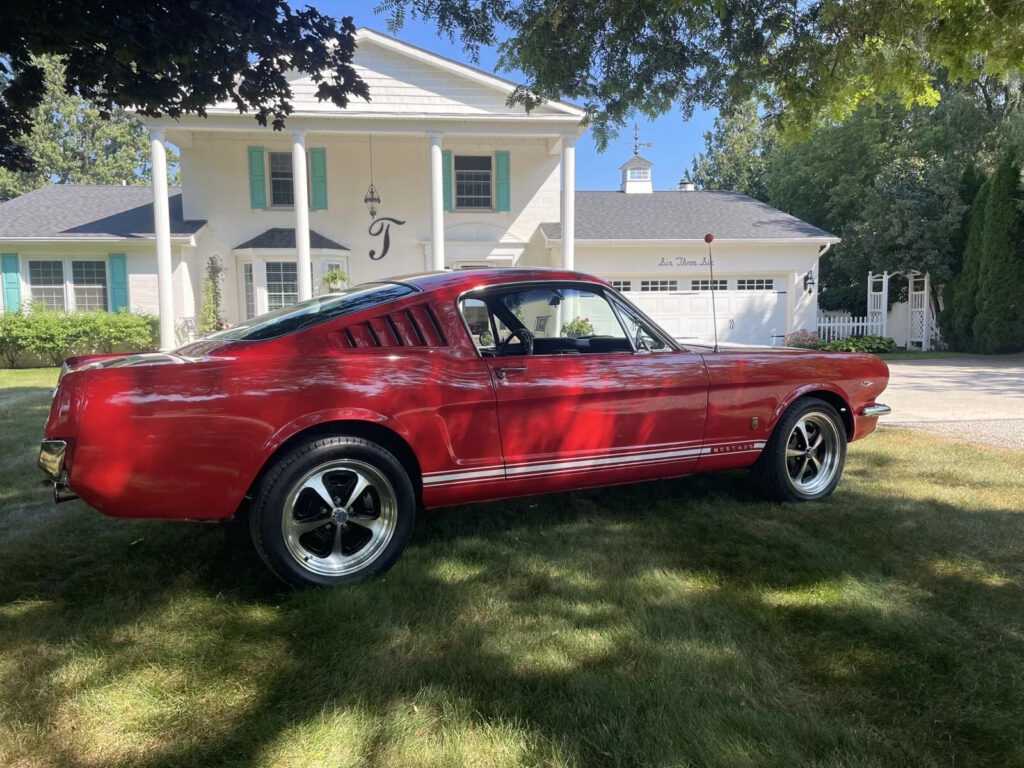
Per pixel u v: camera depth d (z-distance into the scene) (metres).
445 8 5.80
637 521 3.84
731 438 3.87
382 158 17.20
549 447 3.36
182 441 2.61
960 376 11.93
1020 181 16.70
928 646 2.42
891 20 5.65
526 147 17.80
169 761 1.83
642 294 16.44
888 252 19.81
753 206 20.20
